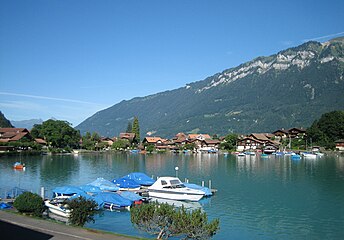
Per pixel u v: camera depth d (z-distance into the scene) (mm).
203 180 72812
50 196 49094
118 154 170000
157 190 51469
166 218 22766
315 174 83688
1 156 124188
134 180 58906
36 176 76062
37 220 25484
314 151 162500
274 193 56406
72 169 92062
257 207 45719
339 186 63969
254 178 76125
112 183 55406
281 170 93312
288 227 36469
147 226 23109
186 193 49938
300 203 48562
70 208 27594
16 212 31266
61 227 23406
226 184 66938
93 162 116688
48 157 135375
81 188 50062
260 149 187500
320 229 35656
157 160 131750
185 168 99188
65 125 168250
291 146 188000
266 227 36219
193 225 21812
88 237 20875
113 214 39938
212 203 48500
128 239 20906
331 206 46312
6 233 21766
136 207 24141
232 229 35469
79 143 187000
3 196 47094
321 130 179625
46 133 162875
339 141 166375
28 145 143750
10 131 161125
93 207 28203
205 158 146125
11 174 78812
